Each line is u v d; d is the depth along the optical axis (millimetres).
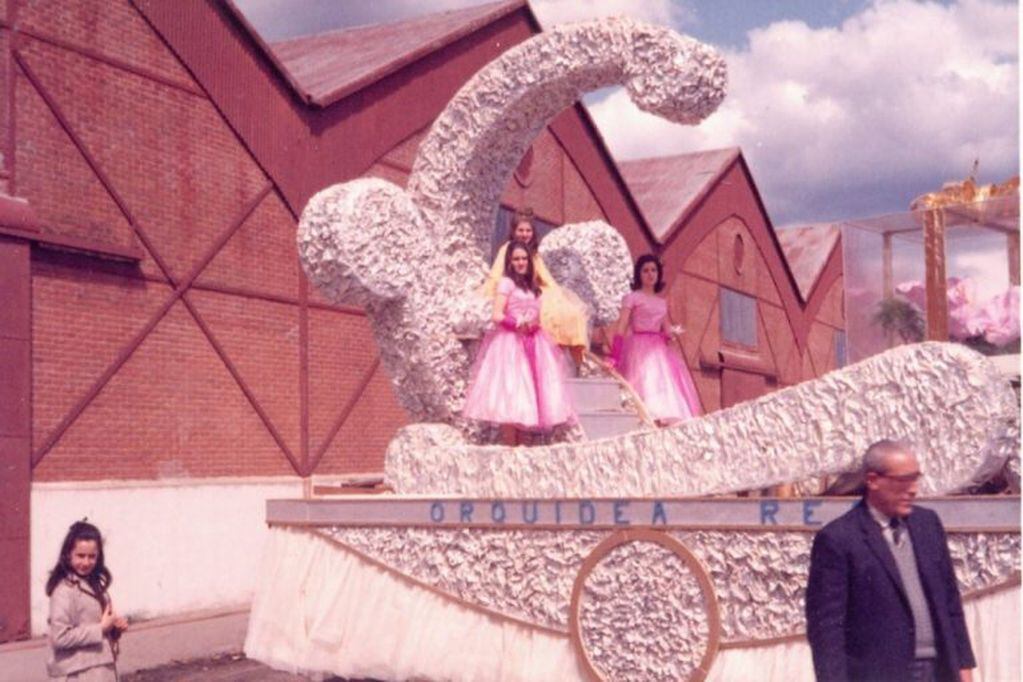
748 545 5980
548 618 6574
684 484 6379
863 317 7152
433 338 7832
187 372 14211
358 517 7309
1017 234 6758
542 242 9344
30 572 11836
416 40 19312
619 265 9336
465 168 8133
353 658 7152
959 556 5523
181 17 14383
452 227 8180
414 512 7102
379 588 7172
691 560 6098
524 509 6699
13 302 11812
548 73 7695
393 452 7609
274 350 15641
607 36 7418
